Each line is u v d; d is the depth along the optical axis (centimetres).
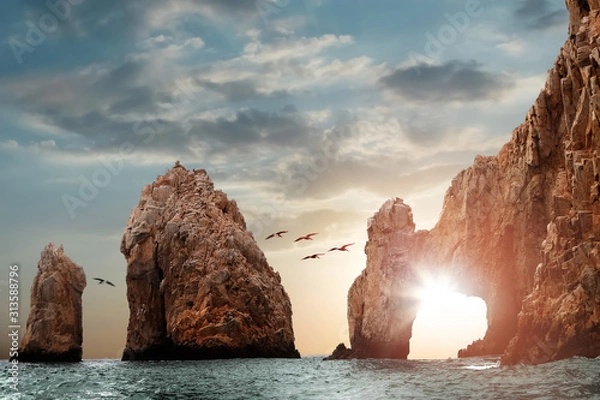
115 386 5625
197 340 11581
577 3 6781
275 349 12175
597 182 5897
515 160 8531
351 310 9619
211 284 11975
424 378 5109
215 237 12800
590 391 3641
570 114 6925
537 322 5662
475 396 3797
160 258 12731
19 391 5294
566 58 6975
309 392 4653
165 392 5031
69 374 7494
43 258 12719
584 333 5344
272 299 12706
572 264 5641
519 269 8288
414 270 9281
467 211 8956
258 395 4612
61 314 12381
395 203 9725
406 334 9188
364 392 4412
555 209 6862
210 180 14450
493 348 8462
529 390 3844
